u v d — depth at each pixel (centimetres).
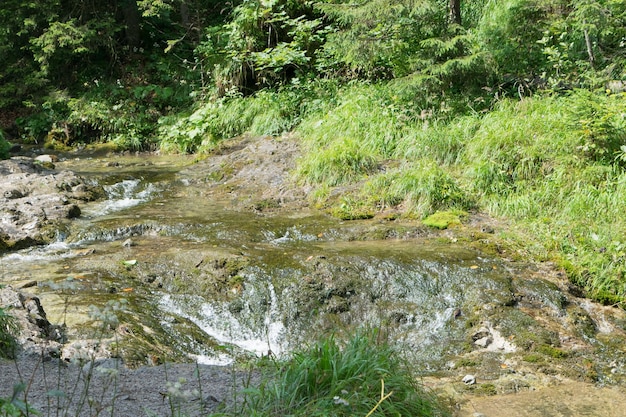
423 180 1030
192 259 816
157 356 612
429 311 749
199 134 1564
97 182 1220
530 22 1264
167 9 1936
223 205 1111
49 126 1767
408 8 1241
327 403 438
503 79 1317
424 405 486
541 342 689
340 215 1013
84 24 1905
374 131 1234
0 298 631
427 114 1258
